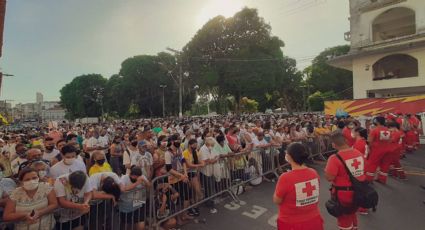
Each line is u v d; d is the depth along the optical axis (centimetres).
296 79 4497
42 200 371
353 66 2772
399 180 788
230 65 3747
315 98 5094
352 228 401
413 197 647
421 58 2344
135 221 481
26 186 359
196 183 602
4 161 712
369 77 2645
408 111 1794
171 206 550
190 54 4038
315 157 1092
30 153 555
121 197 469
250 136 874
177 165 594
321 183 775
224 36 3856
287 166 943
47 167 500
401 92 2516
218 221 550
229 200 668
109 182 448
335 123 1266
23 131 1727
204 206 633
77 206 391
